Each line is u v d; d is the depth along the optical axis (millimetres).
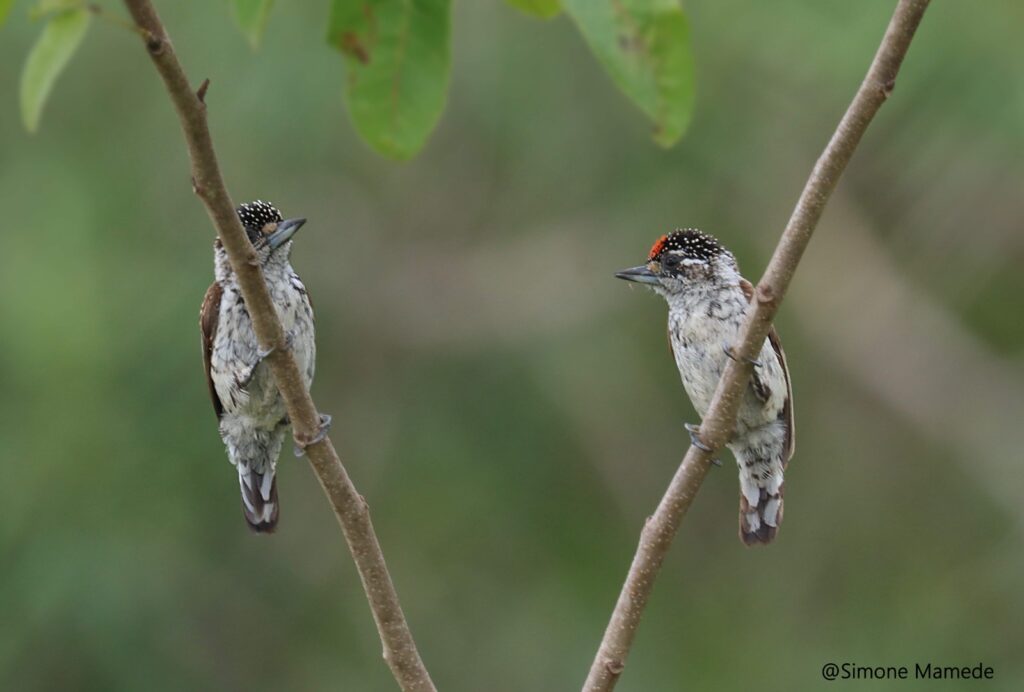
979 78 12484
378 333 14953
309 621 14758
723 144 13719
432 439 14820
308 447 6375
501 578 14922
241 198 13633
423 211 14867
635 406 14836
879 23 12172
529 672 14602
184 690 13656
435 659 14570
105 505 13430
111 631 13383
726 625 15438
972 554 15125
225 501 14047
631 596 6715
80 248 13406
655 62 3715
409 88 4375
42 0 4137
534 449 14883
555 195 14547
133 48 13945
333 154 13812
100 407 13273
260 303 6094
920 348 15234
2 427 13266
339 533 15266
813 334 15492
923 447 15469
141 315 13352
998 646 14586
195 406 13398
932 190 13867
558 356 14648
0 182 13852
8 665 13109
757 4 12633
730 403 6539
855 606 15227
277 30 13211
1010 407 15250
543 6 4641
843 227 15305
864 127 6004
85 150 13977
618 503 14891
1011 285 15312
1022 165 12898
